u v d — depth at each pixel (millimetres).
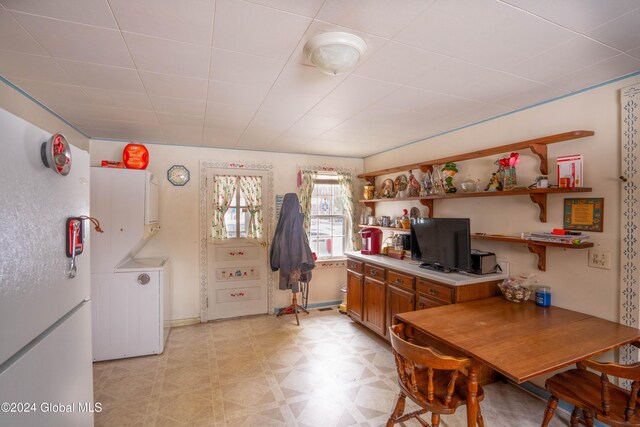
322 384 2498
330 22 1337
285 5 1221
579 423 1821
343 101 2312
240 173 4051
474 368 1548
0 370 896
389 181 4035
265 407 2203
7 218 916
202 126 2988
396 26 1365
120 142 3535
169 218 3752
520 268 2510
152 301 2982
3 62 1698
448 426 2008
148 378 2580
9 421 923
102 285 2863
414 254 3199
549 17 1294
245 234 4090
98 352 2855
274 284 4227
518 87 2053
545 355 1516
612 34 1423
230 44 1519
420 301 2775
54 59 1666
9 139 926
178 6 1224
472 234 2691
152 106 2420
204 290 3898
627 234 1874
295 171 4324
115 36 1444
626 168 1872
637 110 1825
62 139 1224
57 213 1234
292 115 2641
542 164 2264
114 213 2889
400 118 2725
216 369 2732
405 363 1757
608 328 1839
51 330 1197
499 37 1453
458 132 3059
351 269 3859
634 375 1381
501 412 2150
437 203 3289
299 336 3459
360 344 3252
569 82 1974
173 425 2012
